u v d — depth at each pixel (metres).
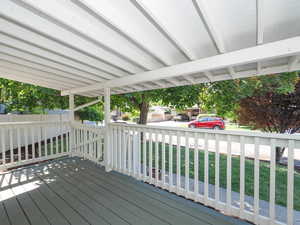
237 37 1.65
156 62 2.41
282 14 1.32
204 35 1.66
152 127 2.63
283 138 1.55
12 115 5.71
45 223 1.81
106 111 3.38
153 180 2.66
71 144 4.44
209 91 4.43
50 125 4.08
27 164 3.95
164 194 2.42
